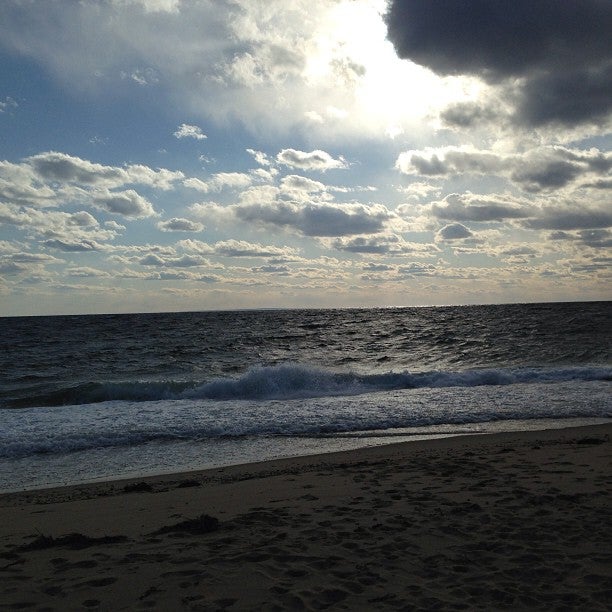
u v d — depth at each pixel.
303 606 3.78
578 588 4.05
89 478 9.21
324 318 79.94
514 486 6.91
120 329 61.16
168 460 10.39
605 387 18.33
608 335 38.25
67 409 15.84
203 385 19.00
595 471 7.66
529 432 11.91
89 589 4.02
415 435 12.29
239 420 13.91
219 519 5.89
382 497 6.61
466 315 71.69
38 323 78.44
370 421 13.73
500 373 20.92
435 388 19.12
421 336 43.69
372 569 4.41
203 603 3.80
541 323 51.31
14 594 3.95
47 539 5.16
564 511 5.82
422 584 4.14
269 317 88.00
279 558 4.61
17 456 10.74
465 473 7.78
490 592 4.00
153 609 3.71
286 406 15.92
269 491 7.23
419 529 5.35
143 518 6.14
